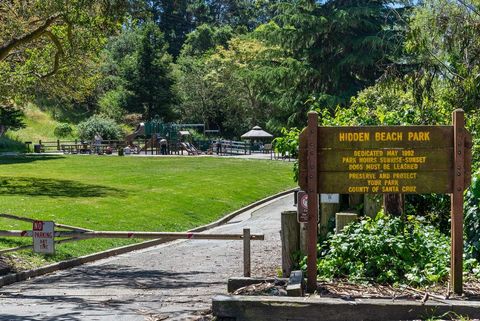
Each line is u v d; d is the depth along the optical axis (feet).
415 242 28.81
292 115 176.65
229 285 26.89
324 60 174.50
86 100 263.08
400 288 25.36
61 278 42.32
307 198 24.85
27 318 26.86
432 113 43.34
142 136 231.09
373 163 24.66
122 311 28.09
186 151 220.43
